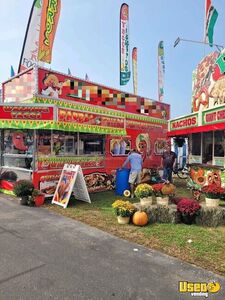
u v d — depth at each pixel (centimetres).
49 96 964
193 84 1650
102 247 505
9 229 597
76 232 587
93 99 1142
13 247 496
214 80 1366
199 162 1137
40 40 1048
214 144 1041
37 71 932
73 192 934
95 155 1096
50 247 500
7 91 1086
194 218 661
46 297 342
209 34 1460
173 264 439
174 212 660
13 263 432
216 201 674
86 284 374
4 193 995
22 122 877
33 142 900
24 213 733
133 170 1006
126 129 1267
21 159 969
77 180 886
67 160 981
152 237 563
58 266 425
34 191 829
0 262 435
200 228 631
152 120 1438
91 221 671
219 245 525
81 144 1052
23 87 991
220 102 1301
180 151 1889
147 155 1401
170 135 1259
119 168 1102
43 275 396
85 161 1052
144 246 514
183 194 1058
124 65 1477
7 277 389
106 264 434
